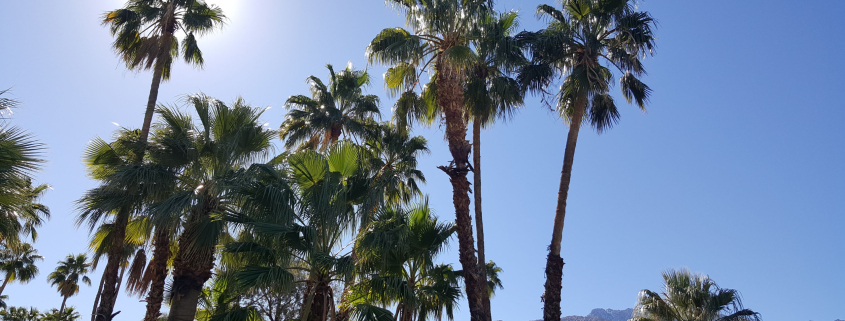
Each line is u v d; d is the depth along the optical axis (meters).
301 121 21.50
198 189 11.30
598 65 15.71
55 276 46.78
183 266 10.83
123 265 16.61
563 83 16.09
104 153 12.77
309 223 10.81
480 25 15.77
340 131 21.34
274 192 10.22
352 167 11.82
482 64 15.76
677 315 17.27
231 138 12.16
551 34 15.77
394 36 15.66
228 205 11.57
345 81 22.72
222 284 13.17
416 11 15.55
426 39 15.65
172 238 11.73
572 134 15.51
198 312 13.58
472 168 14.34
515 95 15.91
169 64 17.36
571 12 16.27
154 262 11.48
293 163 11.09
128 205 11.95
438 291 12.29
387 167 21.84
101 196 11.88
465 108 15.77
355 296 11.01
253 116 12.73
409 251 12.58
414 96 17.28
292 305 15.15
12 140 8.13
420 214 12.89
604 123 16.39
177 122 12.35
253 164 10.79
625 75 16.56
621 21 15.48
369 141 22.30
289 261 10.36
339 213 10.82
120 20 16.72
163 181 11.34
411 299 10.38
